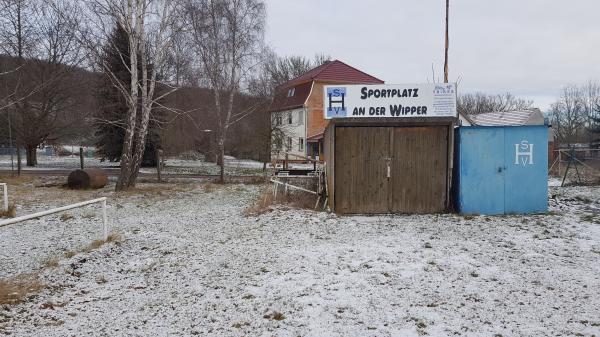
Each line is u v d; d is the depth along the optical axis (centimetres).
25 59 2672
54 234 1012
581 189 1805
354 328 480
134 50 1845
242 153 4678
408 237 912
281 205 1302
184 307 550
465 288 601
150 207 1416
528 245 840
